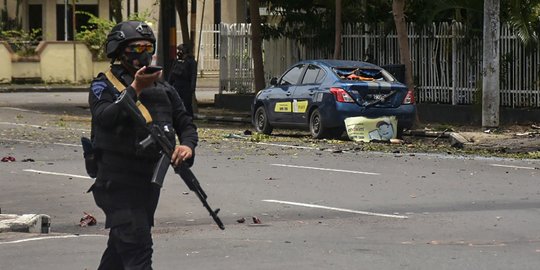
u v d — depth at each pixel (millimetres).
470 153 22406
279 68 36938
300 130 27594
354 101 24719
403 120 25234
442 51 30828
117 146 7578
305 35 35594
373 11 33219
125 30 7633
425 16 30672
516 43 28812
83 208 14758
